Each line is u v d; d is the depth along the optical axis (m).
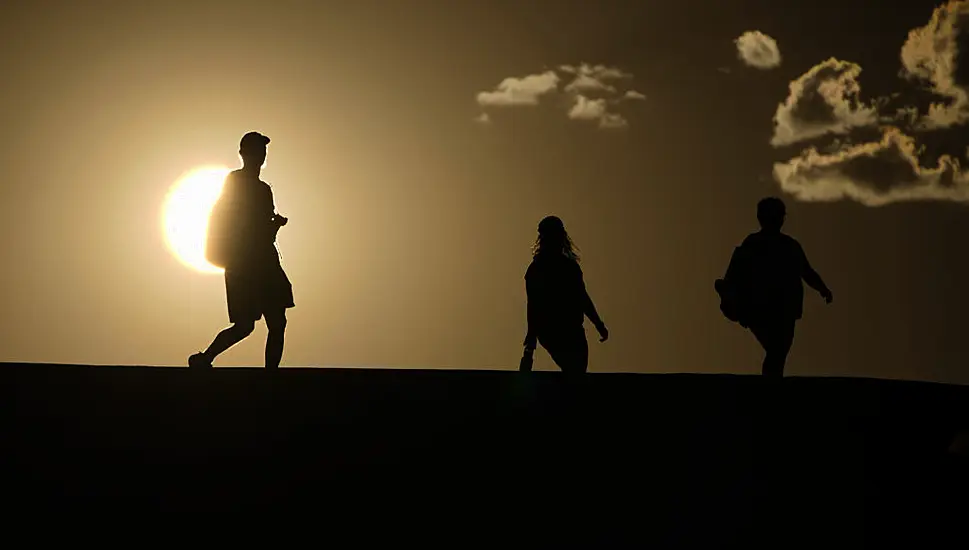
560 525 17.91
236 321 25.33
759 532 18.12
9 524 17.11
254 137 25.70
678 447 20.09
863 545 17.84
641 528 18.02
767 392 22.78
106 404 20.33
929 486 19.45
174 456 18.81
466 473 18.86
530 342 27.58
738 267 28.14
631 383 22.98
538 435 20.11
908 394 23.12
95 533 17.08
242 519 17.50
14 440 18.94
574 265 27.52
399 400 21.22
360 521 17.64
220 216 25.23
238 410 20.36
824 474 19.62
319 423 20.06
